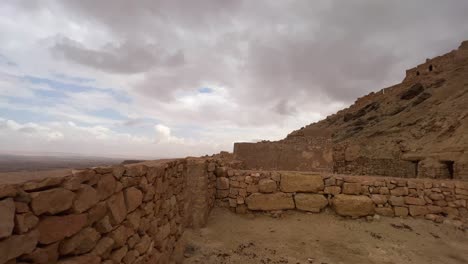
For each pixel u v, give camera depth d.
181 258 4.86
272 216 7.58
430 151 14.45
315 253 5.50
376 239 6.27
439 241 6.34
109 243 2.38
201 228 6.48
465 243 6.34
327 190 7.92
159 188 3.87
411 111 27.91
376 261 5.23
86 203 2.06
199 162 6.65
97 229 2.26
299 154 11.98
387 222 7.27
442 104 23.12
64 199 1.84
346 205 7.43
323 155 11.86
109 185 2.43
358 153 17.64
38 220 1.63
